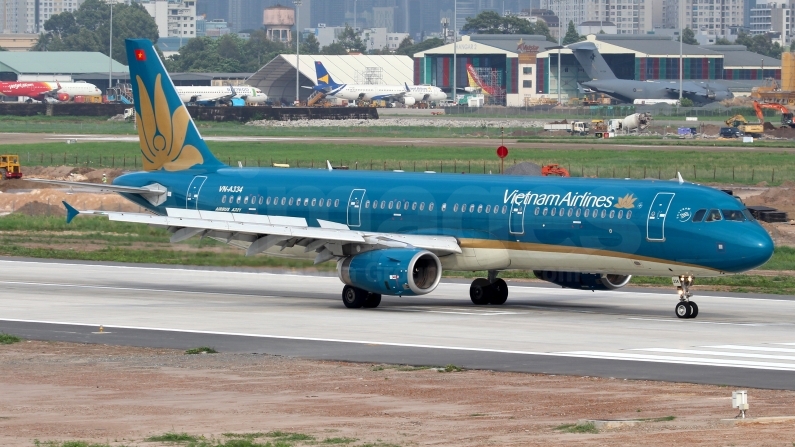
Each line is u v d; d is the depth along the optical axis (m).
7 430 93.81
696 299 198.38
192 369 128.00
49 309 181.88
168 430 93.69
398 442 87.38
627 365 129.50
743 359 133.62
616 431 90.50
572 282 190.62
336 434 91.44
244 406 105.69
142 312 179.00
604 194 175.50
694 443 82.50
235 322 167.62
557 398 109.88
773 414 100.25
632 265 173.75
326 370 127.25
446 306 189.62
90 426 95.50
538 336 153.12
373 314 177.75
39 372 126.00
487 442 86.62
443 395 111.69
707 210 167.38
